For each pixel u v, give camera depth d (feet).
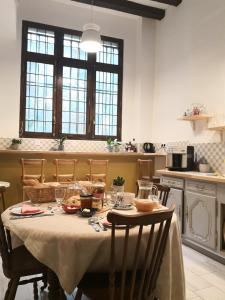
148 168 17.85
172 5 16.55
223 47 12.82
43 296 7.17
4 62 16.26
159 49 18.47
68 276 4.52
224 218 10.20
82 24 18.43
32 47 17.39
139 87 18.90
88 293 4.71
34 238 4.79
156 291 5.25
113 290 4.38
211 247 10.41
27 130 17.24
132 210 6.20
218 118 12.94
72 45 18.42
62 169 15.88
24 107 17.10
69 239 4.58
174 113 16.55
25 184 13.91
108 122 19.29
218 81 13.07
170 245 5.43
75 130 18.45
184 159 13.58
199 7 14.53
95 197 6.23
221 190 10.09
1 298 7.07
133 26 19.72
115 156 17.33
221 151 12.74
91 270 4.92
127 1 17.16
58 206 6.63
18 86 16.69
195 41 14.76
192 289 7.90
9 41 16.33
